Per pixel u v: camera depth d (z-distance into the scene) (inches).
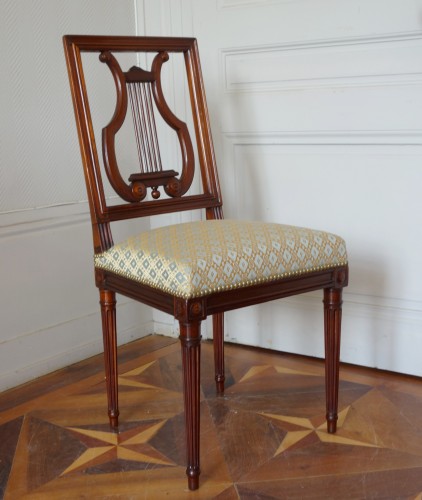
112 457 67.4
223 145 92.7
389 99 79.7
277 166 89.8
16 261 84.7
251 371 88.1
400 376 85.5
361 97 81.4
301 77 84.9
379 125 80.9
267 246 62.1
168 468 65.2
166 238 64.1
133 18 96.0
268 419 74.6
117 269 64.9
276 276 62.1
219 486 62.0
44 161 86.4
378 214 84.0
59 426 74.4
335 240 66.6
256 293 61.9
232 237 62.8
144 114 72.7
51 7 85.1
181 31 92.1
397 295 84.7
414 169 80.5
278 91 86.9
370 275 86.1
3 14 80.0
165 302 60.1
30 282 86.7
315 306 91.0
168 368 89.9
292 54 85.2
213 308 59.2
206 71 91.5
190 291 56.8
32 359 87.7
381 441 69.2
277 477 63.2
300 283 64.8
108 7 92.3
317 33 82.4
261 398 80.0
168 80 95.0
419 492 60.4
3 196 82.3
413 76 77.9
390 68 79.0
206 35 90.4
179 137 75.0
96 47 68.8
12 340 85.1
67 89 88.0
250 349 96.3
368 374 86.3
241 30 87.7
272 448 68.4
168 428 73.1
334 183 86.1
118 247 65.6
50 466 66.1
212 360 92.3
